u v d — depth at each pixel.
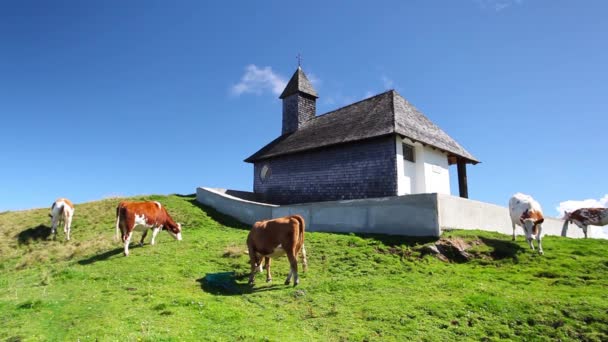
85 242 17.66
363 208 16.94
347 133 23.72
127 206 14.85
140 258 13.94
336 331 7.95
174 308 9.16
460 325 8.20
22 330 7.97
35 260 16.12
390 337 7.67
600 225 18.45
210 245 15.59
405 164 22.14
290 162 26.84
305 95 32.62
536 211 14.49
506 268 12.35
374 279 11.28
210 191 25.66
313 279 11.56
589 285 10.50
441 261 13.05
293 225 11.12
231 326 8.14
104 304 9.49
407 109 25.34
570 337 7.65
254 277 11.95
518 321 8.31
